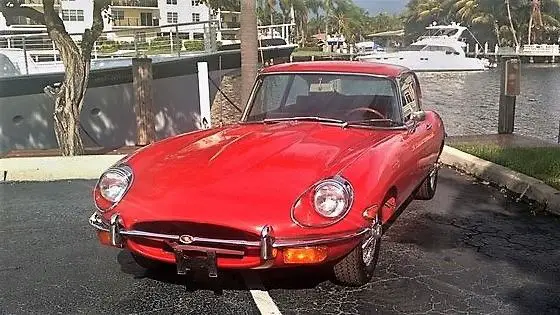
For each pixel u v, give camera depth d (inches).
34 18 324.8
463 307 141.2
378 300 144.3
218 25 747.4
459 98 1045.8
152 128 388.8
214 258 128.0
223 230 127.2
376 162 145.1
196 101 544.4
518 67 383.2
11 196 244.1
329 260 131.7
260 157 145.5
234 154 148.3
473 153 305.3
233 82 587.2
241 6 342.0
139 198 135.7
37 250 179.8
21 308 140.2
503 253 177.6
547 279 158.4
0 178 271.9
